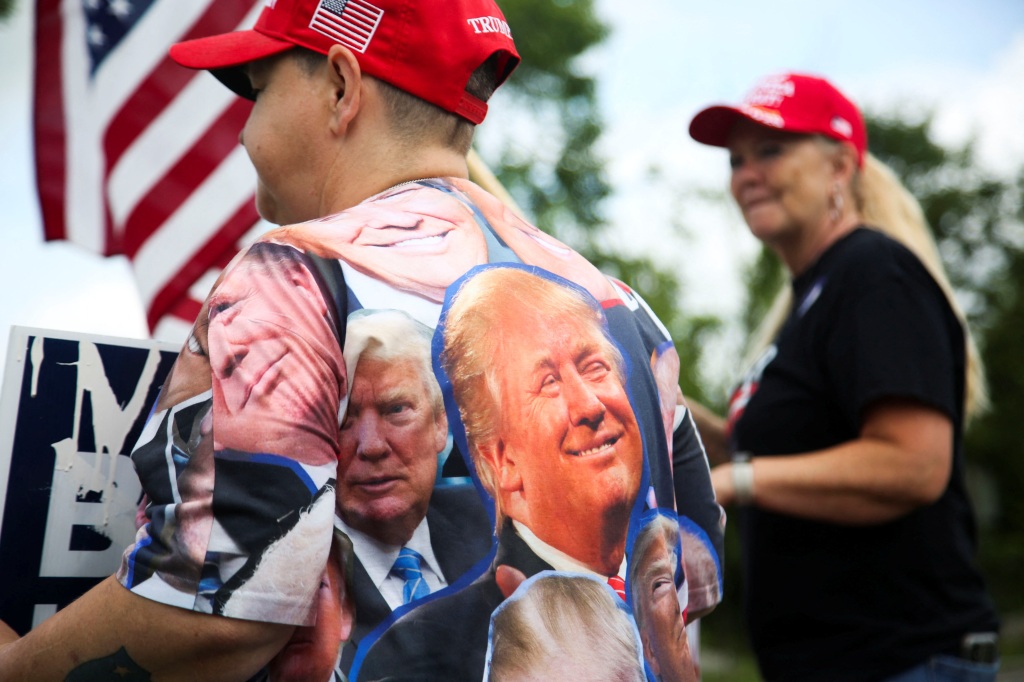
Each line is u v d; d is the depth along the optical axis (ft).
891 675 7.10
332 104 4.16
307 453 3.29
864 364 7.34
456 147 4.32
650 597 3.87
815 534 7.47
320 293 3.47
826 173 8.83
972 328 88.89
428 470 3.50
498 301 3.79
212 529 3.21
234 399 3.31
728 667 49.19
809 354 7.82
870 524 7.31
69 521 4.14
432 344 3.58
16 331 4.12
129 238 7.96
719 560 4.66
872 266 7.66
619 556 3.79
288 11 4.20
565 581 3.62
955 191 95.91
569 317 3.97
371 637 3.38
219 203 8.01
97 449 4.22
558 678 3.51
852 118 9.01
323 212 4.26
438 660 3.39
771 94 8.96
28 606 4.04
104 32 8.20
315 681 3.38
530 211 49.98
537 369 3.78
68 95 8.27
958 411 7.84
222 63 4.14
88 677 3.29
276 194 4.38
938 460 7.23
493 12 4.43
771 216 8.93
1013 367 84.58
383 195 4.00
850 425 7.62
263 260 3.52
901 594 7.23
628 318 4.27
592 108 51.93
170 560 3.21
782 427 7.84
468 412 3.58
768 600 7.67
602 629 3.65
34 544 4.07
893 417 7.26
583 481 3.76
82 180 8.23
